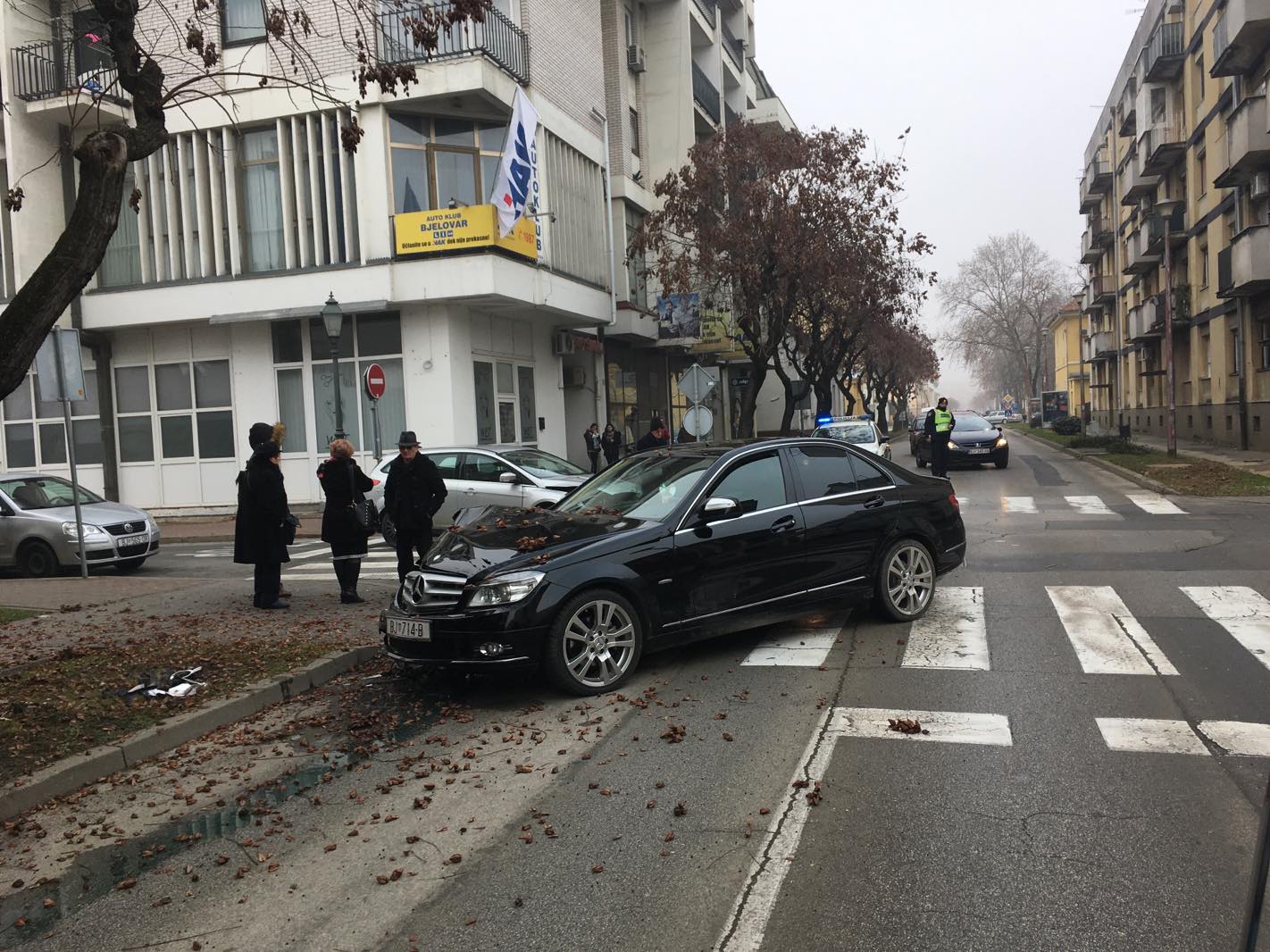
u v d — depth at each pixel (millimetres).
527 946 3193
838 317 28766
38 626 8859
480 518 7500
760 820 4105
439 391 20000
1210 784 4309
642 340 29672
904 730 5168
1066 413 57719
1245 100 22312
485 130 20922
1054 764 4609
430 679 6844
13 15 20219
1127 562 10273
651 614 6312
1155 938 3080
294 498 21125
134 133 6141
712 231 24078
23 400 22547
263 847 4141
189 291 20656
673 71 31594
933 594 8367
